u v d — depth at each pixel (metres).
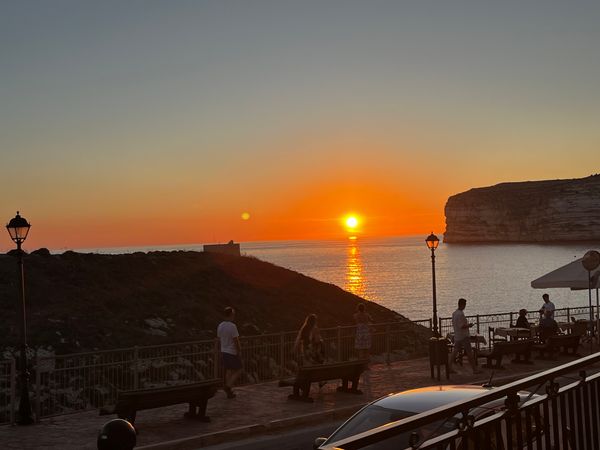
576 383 5.03
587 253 23.20
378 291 102.50
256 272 45.78
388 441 6.30
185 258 45.06
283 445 12.15
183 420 13.80
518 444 4.29
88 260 40.75
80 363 21.59
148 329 31.14
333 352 22.94
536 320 31.09
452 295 93.56
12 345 25.23
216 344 17.67
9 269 36.03
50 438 12.62
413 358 23.50
